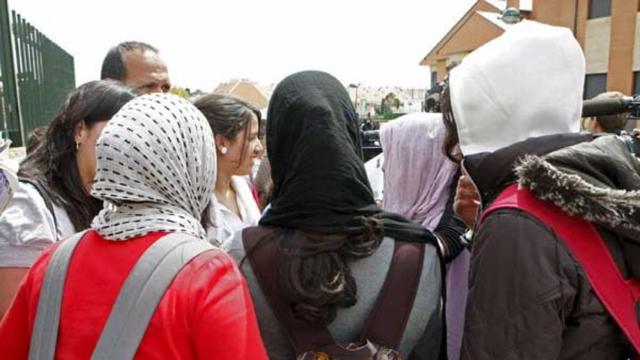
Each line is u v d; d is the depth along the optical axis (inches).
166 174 43.3
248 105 100.2
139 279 40.0
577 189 41.9
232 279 41.9
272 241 47.8
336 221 45.2
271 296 46.8
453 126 56.9
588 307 42.6
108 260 41.9
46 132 69.8
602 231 44.0
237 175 102.2
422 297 47.0
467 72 53.3
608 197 41.4
